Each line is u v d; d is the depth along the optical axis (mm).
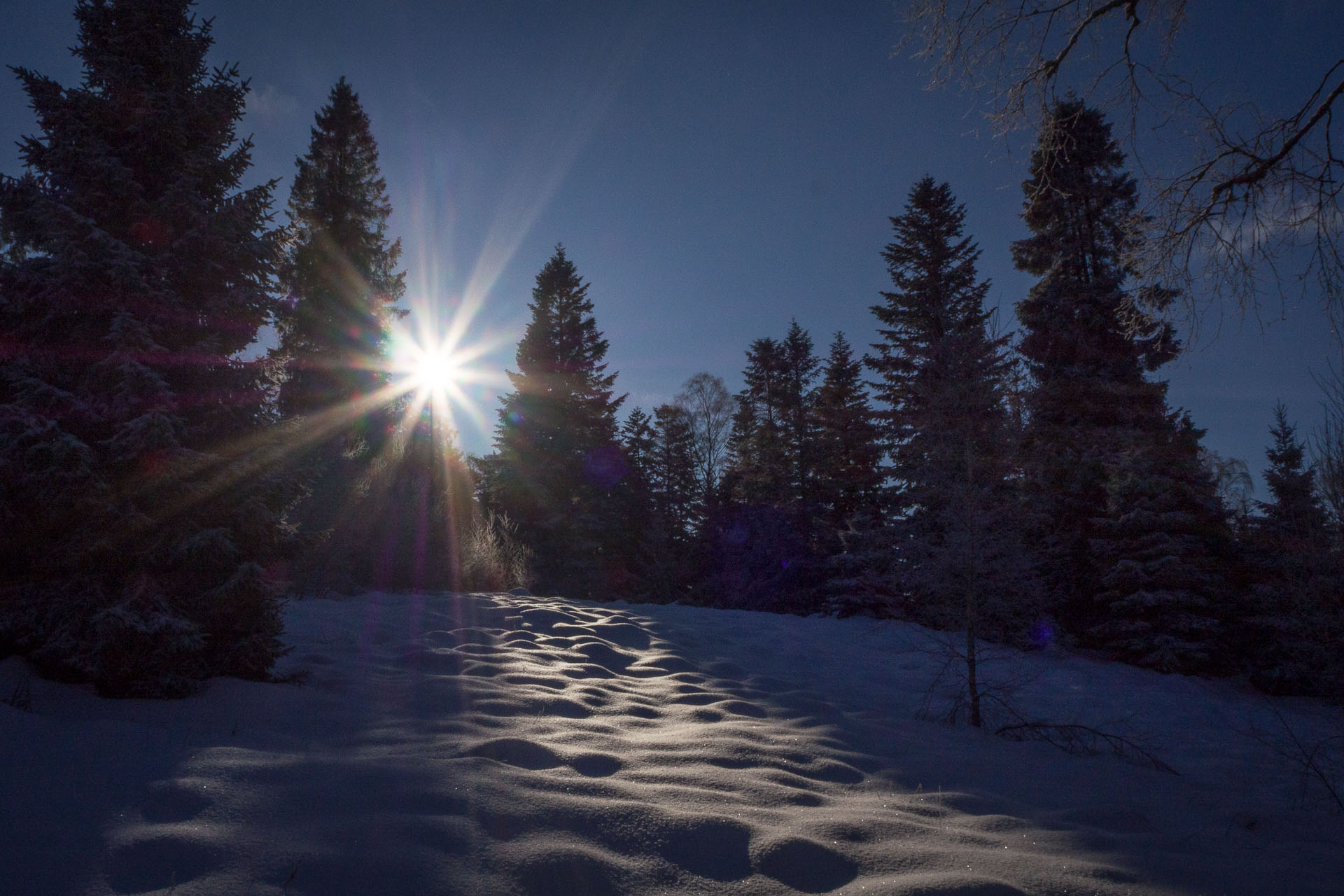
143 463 4156
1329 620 9812
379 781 2773
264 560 4711
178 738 3154
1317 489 8188
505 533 14289
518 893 2125
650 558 31375
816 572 24828
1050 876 2527
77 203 4414
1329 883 2660
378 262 23906
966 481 6625
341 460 11281
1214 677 13367
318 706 4070
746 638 9711
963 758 4590
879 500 17062
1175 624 13156
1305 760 5281
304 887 2002
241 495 4480
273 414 4973
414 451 13555
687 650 8180
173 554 4145
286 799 2541
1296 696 12352
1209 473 14734
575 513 28859
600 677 6074
